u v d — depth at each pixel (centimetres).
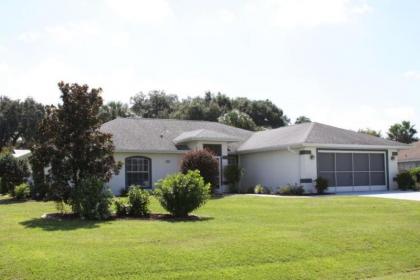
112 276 883
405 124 5916
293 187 2756
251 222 1475
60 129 1753
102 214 1582
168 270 923
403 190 3038
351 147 2942
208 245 1088
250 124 5359
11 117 6344
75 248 1052
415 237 1235
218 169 2934
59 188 1733
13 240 1152
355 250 1110
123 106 6444
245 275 918
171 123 3553
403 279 930
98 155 1781
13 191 2905
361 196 2383
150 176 2984
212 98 7169
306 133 2928
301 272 950
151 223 1452
